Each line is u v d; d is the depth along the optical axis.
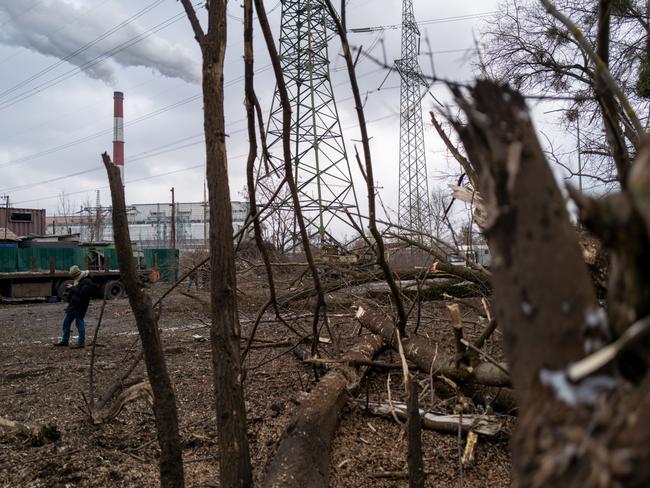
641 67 7.01
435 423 4.14
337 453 3.82
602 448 0.87
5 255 18.06
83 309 8.88
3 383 6.27
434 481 3.50
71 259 19.56
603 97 2.58
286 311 6.84
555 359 1.04
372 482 3.46
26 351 8.52
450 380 4.16
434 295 8.45
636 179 0.89
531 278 1.08
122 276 2.47
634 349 0.94
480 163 1.25
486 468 3.67
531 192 1.11
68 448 3.98
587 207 0.97
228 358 2.59
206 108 2.61
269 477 3.07
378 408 4.52
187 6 2.70
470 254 5.48
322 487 3.22
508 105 1.19
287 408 4.72
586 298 1.07
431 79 1.40
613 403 0.93
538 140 1.19
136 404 5.04
